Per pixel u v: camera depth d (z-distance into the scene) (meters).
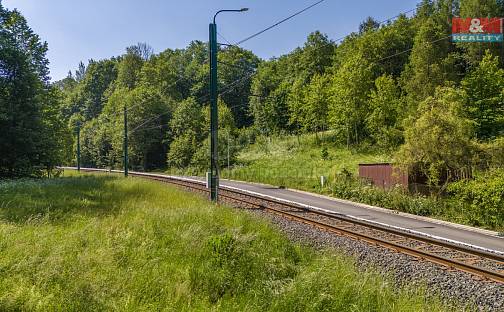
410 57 67.62
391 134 50.84
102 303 5.69
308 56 97.38
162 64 121.88
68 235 9.28
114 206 15.43
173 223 11.53
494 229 17.38
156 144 84.44
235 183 41.34
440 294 7.55
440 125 23.62
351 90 58.69
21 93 32.88
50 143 34.47
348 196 28.17
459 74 62.66
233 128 76.06
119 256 8.16
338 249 10.70
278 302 6.01
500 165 22.50
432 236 14.16
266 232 11.55
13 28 36.72
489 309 6.84
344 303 6.10
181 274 7.37
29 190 19.42
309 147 62.44
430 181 24.22
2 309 5.43
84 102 139.12
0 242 8.30
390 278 8.20
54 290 6.11
